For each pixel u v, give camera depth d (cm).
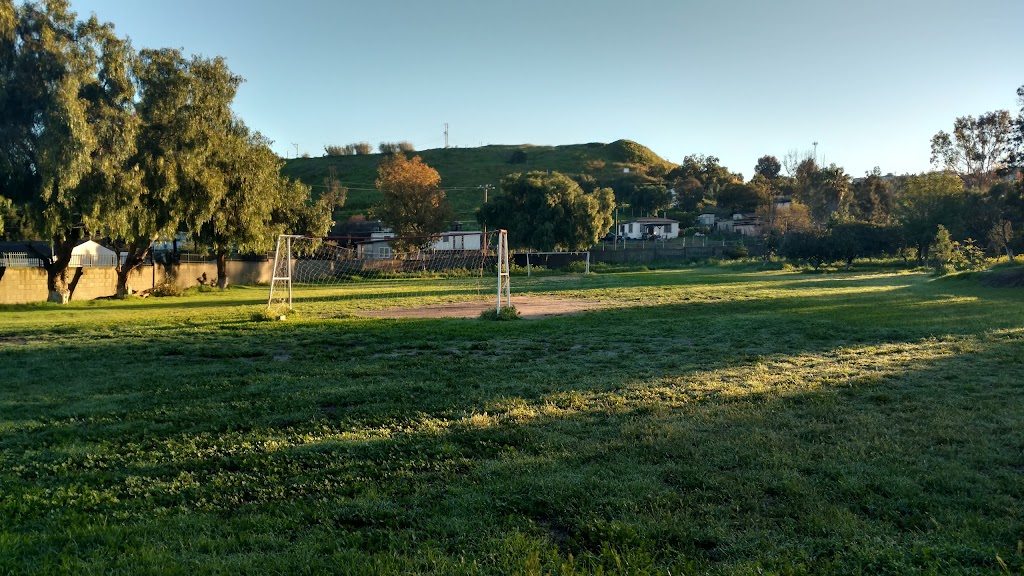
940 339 1146
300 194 4162
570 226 6338
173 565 343
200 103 2742
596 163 14188
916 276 4053
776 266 5750
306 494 453
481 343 1222
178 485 471
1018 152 3438
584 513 404
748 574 321
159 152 2589
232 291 3562
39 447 570
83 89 2344
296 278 4559
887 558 337
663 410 661
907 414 625
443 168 13688
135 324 1622
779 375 852
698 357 1021
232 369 954
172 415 676
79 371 945
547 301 2428
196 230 2825
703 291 2838
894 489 432
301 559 348
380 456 532
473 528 387
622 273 5241
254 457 528
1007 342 1073
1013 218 4703
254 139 3238
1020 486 432
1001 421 592
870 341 1163
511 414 656
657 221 9144
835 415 629
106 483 482
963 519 384
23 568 344
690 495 428
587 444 549
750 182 11156
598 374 880
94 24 2361
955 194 5116
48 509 429
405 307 2208
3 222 2327
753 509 407
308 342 1261
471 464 504
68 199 2275
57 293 2583
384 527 397
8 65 2198
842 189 9038
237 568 340
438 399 733
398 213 6762
